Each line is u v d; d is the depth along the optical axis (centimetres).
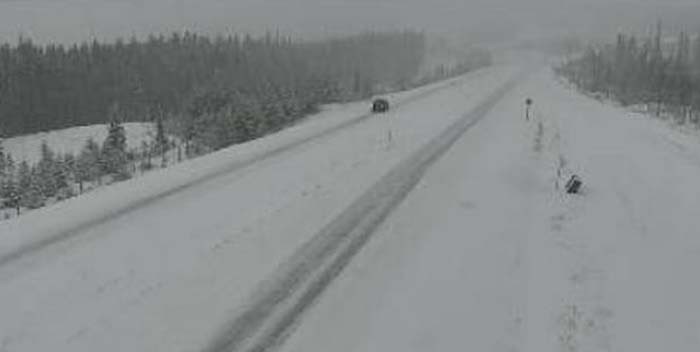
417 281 1266
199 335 1007
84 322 1038
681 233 1647
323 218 1634
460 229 1616
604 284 1295
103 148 6328
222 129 5928
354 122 3816
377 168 2273
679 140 3350
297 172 2208
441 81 9138
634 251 1500
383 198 1862
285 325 1056
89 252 1345
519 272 1346
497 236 1580
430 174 2223
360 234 1520
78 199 1755
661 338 1084
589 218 1769
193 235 1479
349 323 1077
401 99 5609
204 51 14438
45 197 5291
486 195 1983
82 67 13362
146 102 13388
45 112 12569
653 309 1192
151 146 7019
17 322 1029
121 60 13788
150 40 14450
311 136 3119
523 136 3269
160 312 1079
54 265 1268
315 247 1416
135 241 1423
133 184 1958
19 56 12738
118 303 1109
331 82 7681
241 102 6306
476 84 7944
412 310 1138
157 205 1727
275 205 1755
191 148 6444
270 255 1357
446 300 1188
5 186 5291
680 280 1338
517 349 1022
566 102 5831
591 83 9425
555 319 1129
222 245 1410
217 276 1236
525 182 2205
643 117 4797
